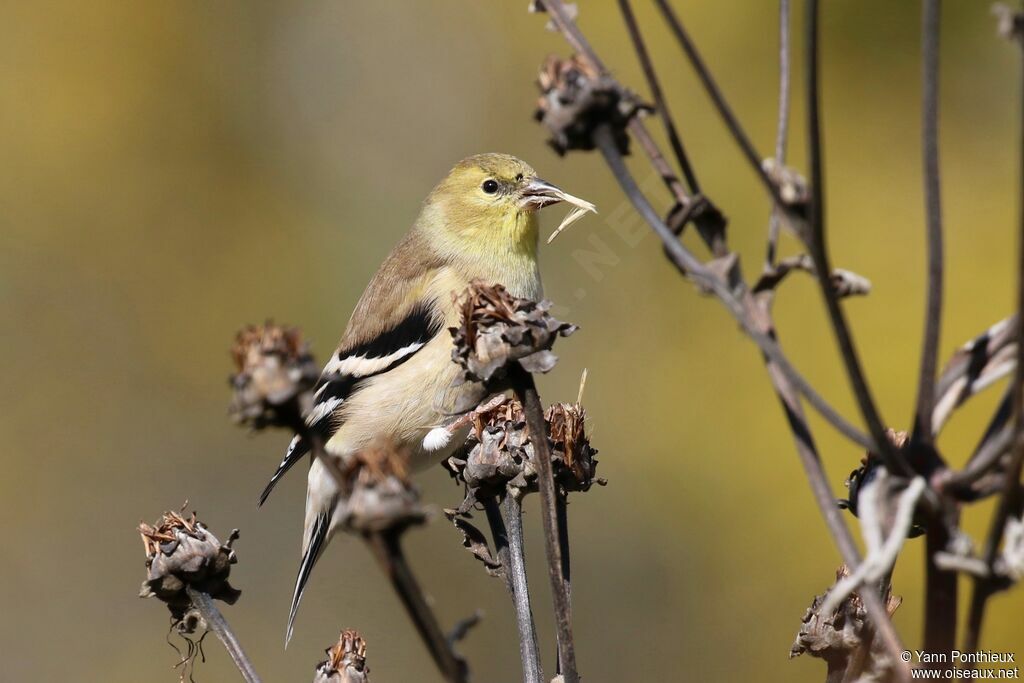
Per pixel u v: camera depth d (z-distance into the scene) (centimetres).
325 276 1656
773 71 1398
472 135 1689
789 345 1273
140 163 1708
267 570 1516
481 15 1708
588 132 287
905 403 1214
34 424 1592
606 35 1451
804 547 1255
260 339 272
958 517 274
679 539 1316
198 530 431
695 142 1381
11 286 1644
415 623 257
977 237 1300
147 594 427
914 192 1338
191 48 1750
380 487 254
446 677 257
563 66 291
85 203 1683
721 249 283
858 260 1310
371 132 1719
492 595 1370
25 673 1455
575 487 482
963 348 287
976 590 265
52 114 1702
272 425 271
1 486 1555
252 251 1684
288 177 1722
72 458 1585
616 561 1332
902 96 1375
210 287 1670
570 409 483
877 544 261
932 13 265
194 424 1606
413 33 1731
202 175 1714
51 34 1714
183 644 1448
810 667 1241
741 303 279
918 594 1119
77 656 1461
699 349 1351
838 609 359
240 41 1764
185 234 1692
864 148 1366
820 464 274
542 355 354
